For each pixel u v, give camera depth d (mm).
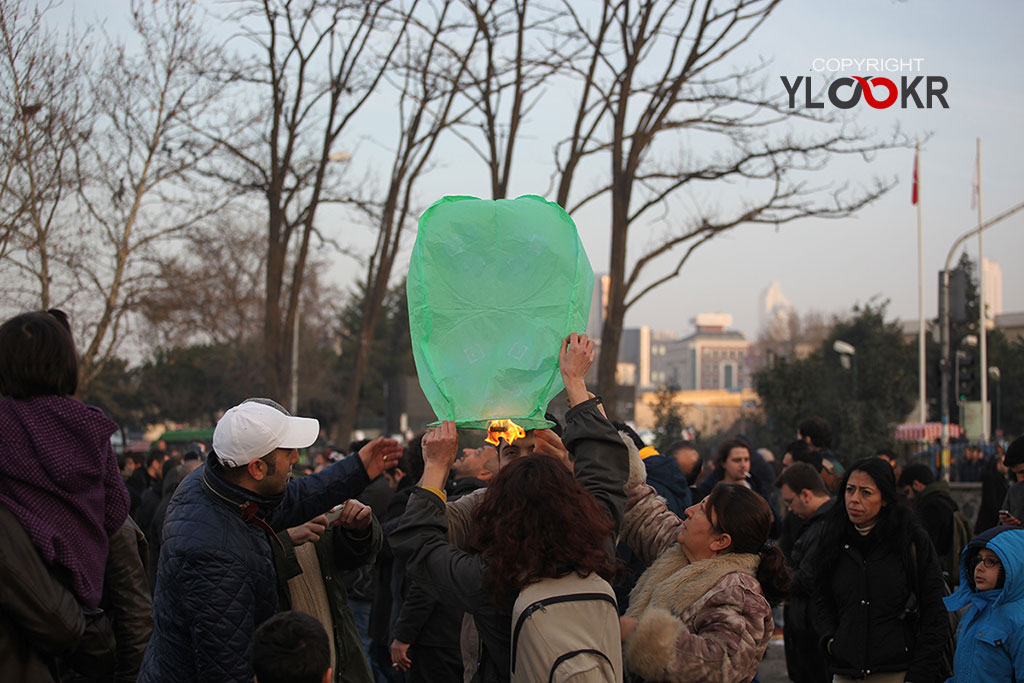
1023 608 4344
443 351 3328
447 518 3629
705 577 3676
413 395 28297
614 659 3043
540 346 3326
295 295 18766
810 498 6781
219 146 16328
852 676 5355
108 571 3834
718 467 8344
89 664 3564
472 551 3562
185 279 17062
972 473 21219
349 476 3830
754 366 108562
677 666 3352
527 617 3023
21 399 3297
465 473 5137
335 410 52594
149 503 9477
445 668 5367
